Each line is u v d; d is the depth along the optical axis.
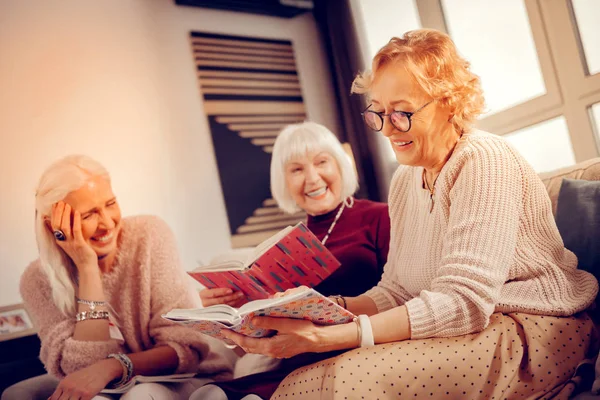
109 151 2.77
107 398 1.58
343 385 0.99
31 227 2.49
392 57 1.17
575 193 1.42
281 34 3.48
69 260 1.98
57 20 2.73
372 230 1.92
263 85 3.37
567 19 2.38
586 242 1.33
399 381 1.00
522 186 1.14
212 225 3.03
